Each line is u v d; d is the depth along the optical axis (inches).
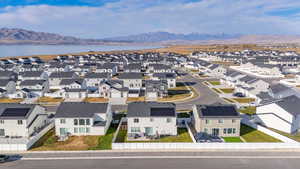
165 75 3597.4
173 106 1836.9
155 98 2827.3
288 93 2407.7
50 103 2662.4
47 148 1513.3
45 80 3238.2
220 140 1628.9
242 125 1934.1
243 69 5251.0
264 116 1939.0
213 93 3070.9
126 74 3580.2
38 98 2871.6
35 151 1466.5
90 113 1755.7
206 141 1595.7
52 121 2012.8
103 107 1843.0
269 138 1659.7
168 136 1708.9
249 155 1411.2
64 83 3233.3
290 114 1752.0
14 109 1772.9
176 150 1477.6
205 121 1692.9
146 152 1453.0
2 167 1270.9
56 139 1664.6
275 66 4630.9
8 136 1701.5
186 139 1651.1
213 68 4594.0
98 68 4685.0
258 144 1489.9
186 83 3811.5
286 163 1318.9
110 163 1320.1
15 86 3353.8
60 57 7662.4
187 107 2450.8
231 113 1722.4
